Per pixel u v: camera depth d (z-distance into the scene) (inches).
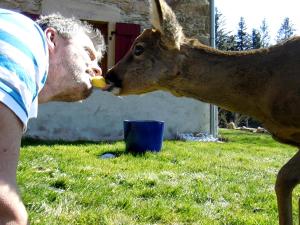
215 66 35.5
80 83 17.6
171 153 75.7
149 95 107.0
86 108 101.1
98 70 19.0
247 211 42.5
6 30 14.2
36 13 98.3
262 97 33.8
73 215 36.0
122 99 104.4
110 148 76.7
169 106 108.7
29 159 60.8
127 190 45.8
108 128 103.0
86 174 52.6
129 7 105.3
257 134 149.5
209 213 40.4
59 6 99.6
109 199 41.1
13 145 13.3
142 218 37.4
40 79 14.9
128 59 38.0
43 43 15.6
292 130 32.8
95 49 19.1
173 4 110.3
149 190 45.9
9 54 13.7
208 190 48.8
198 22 113.3
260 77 33.7
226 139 113.3
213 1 113.8
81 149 74.7
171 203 42.0
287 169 30.4
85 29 19.0
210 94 36.0
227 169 64.9
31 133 96.3
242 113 35.6
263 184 55.7
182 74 36.5
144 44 37.4
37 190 41.2
